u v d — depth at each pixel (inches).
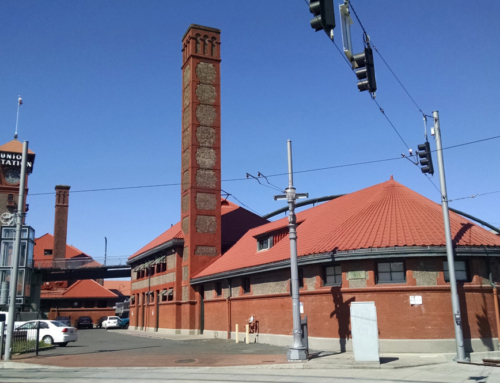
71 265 2506.2
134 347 1101.7
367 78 438.3
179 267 1685.5
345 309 867.4
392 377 577.0
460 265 850.8
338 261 892.0
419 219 900.0
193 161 1713.8
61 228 3048.7
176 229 1959.9
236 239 1772.9
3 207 2388.0
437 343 798.5
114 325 2364.7
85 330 2261.3
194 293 1606.8
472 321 820.0
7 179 2437.3
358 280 860.0
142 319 2065.7
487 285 845.8
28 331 1128.2
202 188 1706.4
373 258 842.2
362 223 935.7
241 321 1255.5
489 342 818.8
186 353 922.1
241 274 1234.6
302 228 1203.2
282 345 1047.6
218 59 1829.5
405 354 794.2
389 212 936.9
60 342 1142.3
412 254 820.6
